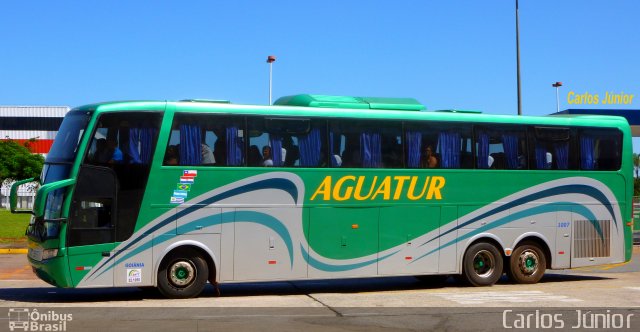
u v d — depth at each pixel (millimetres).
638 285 16906
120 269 13469
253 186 14391
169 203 13797
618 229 17844
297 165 14750
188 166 13961
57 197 13258
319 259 14867
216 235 14125
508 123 16766
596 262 17578
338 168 15062
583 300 14117
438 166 15977
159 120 13859
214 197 14109
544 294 15070
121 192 13516
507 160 16688
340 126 15180
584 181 17484
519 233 16766
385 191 15453
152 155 13734
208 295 15055
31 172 68312
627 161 18062
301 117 14867
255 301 13906
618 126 18016
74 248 13156
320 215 14891
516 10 29953
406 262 15609
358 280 18422
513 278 16938
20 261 22969
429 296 14781
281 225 14578
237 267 14258
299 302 13789
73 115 14172
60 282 13117
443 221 15992
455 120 16219
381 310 12781
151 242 13680
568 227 17281
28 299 14305
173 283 14016
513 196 16703
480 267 16516
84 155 13312
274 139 14633
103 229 13383
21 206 68562
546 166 17094
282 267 14578
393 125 15641
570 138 17438
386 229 15445
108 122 13539
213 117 14227
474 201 16312
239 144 14352
